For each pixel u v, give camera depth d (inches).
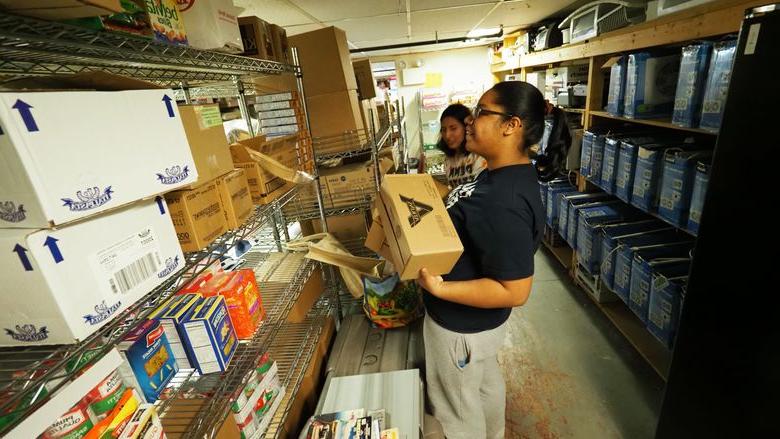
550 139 51.8
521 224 39.2
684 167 59.9
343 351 68.0
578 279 105.6
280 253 74.9
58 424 23.1
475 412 51.3
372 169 78.8
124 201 24.8
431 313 49.3
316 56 74.7
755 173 35.2
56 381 22.1
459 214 42.9
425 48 209.0
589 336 87.3
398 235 41.0
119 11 22.8
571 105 119.0
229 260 67.3
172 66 37.8
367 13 102.1
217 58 40.9
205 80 59.7
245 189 43.0
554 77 131.1
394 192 42.8
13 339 21.9
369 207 79.1
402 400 50.9
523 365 79.7
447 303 46.6
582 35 101.4
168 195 31.7
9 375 20.9
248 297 45.3
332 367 64.3
